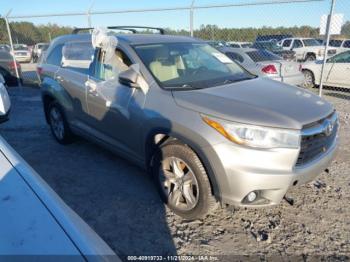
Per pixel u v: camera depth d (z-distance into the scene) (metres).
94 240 1.13
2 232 1.10
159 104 2.96
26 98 9.37
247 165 2.46
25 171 1.46
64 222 1.15
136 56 3.36
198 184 2.74
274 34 11.31
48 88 4.79
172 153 2.88
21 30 16.64
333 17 6.70
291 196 3.38
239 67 4.03
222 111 2.59
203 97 2.83
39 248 1.04
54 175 3.99
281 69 8.20
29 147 5.04
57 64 4.69
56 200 1.29
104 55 3.71
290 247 2.62
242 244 2.67
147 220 3.01
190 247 2.64
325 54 6.93
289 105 2.78
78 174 3.99
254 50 8.78
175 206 3.01
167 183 3.05
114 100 3.48
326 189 3.52
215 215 3.06
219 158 2.51
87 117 4.12
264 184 2.46
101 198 3.40
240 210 3.14
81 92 4.07
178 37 4.13
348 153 4.56
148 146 3.13
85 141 5.20
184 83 3.22
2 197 1.27
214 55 4.01
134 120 3.22
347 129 5.70
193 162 2.72
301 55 18.12
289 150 2.48
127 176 3.90
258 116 2.54
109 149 3.89
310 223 2.93
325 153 2.88
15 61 10.55
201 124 2.62
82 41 4.24
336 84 9.76
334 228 2.85
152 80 3.16
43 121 6.70
